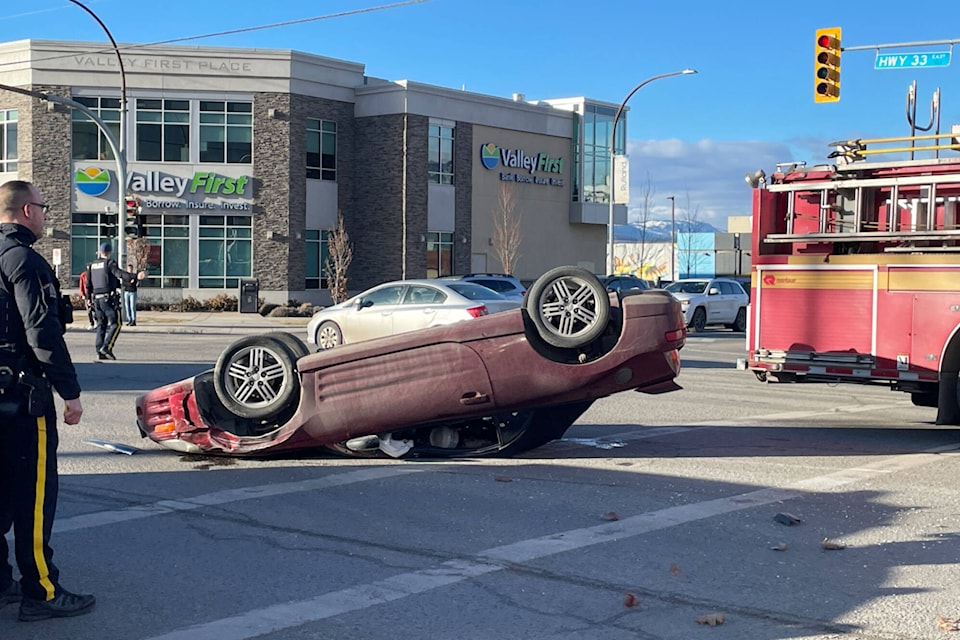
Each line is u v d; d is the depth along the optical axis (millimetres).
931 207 11039
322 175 45406
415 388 9062
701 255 80188
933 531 7148
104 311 19375
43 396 5000
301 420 9180
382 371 9117
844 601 5582
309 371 9195
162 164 42625
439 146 47281
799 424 12531
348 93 46156
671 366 9156
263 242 43531
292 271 44031
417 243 46062
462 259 48594
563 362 8984
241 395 9367
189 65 42562
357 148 46594
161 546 6672
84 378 16391
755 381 17938
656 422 12578
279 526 7191
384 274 46219
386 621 5246
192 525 7211
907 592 5750
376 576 6016
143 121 42531
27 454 5008
